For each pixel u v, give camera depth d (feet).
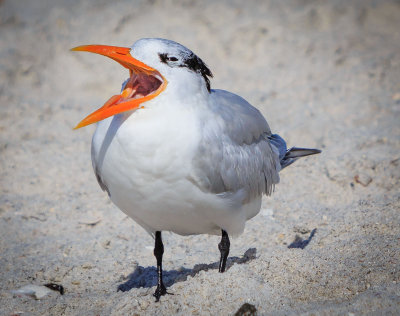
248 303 24.93
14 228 38.37
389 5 74.64
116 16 72.59
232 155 27.14
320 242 32.27
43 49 68.44
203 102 25.90
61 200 41.93
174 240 36.40
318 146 46.39
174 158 24.68
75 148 49.44
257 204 30.35
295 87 58.23
